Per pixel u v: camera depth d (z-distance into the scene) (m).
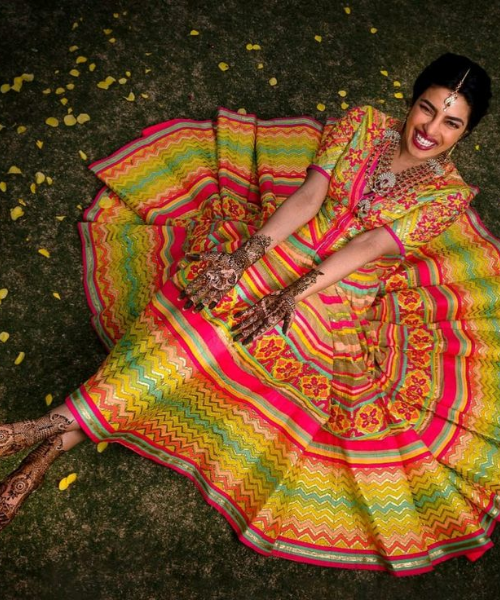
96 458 2.56
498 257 3.14
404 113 3.69
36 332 2.75
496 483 2.60
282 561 2.51
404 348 2.75
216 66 3.61
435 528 2.53
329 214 2.46
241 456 2.51
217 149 3.27
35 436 2.13
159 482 2.57
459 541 2.52
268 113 3.54
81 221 3.04
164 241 2.91
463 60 2.17
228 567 2.47
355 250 2.36
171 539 2.48
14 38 3.43
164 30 3.65
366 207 2.38
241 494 2.47
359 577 2.52
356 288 2.56
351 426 2.54
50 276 2.88
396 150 2.40
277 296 2.23
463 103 2.18
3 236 2.93
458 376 2.74
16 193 3.04
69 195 3.09
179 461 2.45
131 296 2.79
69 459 2.55
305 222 2.42
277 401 2.58
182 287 2.37
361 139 2.40
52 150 3.18
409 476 2.57
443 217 2.40
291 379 2.56
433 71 2.19
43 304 2.81
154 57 3.55
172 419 2.50
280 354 2.48
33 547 2.38
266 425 2.56
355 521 2.52
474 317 2.92
